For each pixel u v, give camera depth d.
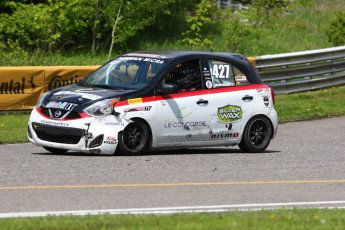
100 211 24.78
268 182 31.59
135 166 34.69
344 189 30.53
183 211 24.75
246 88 41.44
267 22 91.31
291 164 37.06
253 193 28.98
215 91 40.31
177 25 83.56
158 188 29.48
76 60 71.62
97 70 40.47
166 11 78.25
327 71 72.31
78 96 37.69
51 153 39.03
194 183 30.75
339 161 38.56
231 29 81.50
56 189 28.86
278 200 27.70
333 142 46.56
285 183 31.50
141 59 39.88
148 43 79.56
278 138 48.69
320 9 100.69
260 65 66.50
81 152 39.16
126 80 39.03
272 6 94.00
